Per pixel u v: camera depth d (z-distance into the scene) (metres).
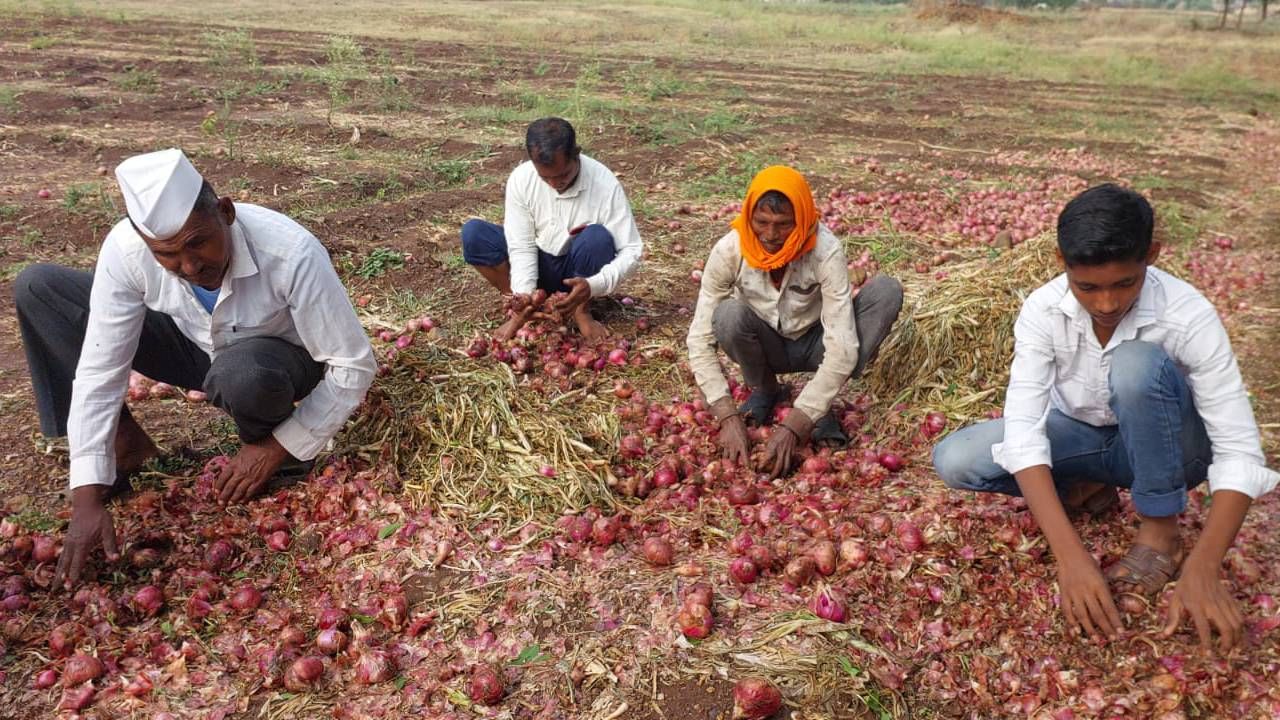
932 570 3.12
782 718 2.59
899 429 4.17
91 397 3.16
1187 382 2.71
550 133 4.49
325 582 3.24
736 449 3.80
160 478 3.72
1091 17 38.50
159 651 2.90
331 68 13.88
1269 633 2.84
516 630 2.96
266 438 3.54
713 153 9.79
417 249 6.35
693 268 6.30
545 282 5.07
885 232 7.12
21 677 2.81
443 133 10.14
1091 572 2.66
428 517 3.51
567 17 27.83
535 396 4.21
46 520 3.47
